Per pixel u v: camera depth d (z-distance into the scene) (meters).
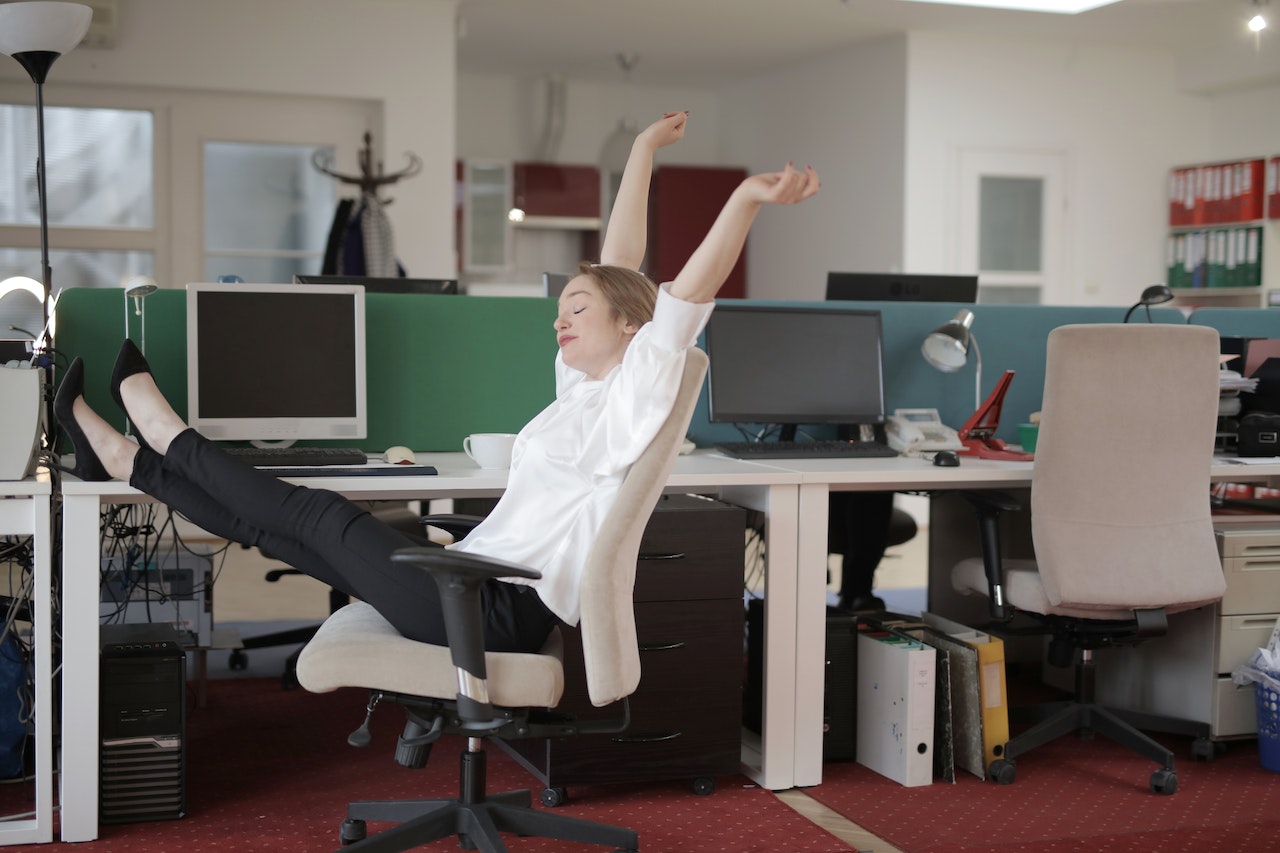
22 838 2.42
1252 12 6.75
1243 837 2.60
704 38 7.55
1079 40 7.48
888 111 7.43
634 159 2.44
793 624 2.85
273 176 6.50
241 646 3.73
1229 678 3.15
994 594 3.00
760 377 3.40
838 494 4.12
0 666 2.73
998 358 3.76
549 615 2.13
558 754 2.69
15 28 2.79
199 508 2.28
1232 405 3.47
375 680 2.02
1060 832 2.62
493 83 8.82
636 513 2.00
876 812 2.72
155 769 2.55
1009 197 7.52
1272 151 7.46
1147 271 7.77
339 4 6.39
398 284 3.49
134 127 6.26
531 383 3.34
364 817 2.36
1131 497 2.86
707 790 2.81
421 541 2.43
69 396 2.36
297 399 2.92
